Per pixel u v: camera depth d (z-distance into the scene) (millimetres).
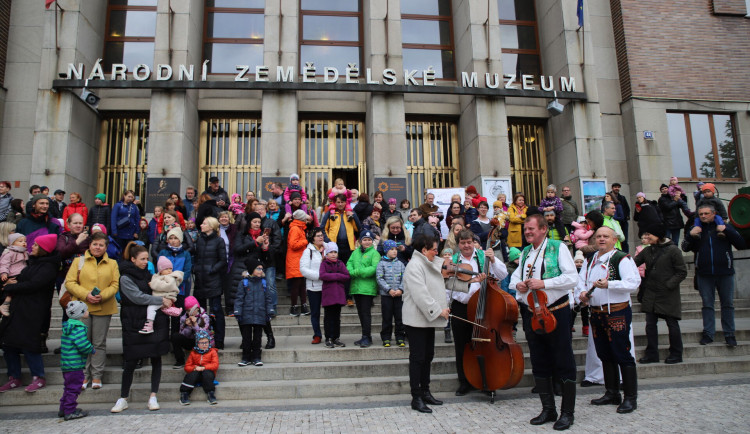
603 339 5098
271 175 11766
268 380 5828
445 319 5078
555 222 9008
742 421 4359
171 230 6578
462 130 13633
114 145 12844
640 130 13516
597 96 13023
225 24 13914
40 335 5469
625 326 4910
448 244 7086
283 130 11969
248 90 12961
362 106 13297
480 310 5082
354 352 6348
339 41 14125
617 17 14188
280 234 8281
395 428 4410
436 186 13727
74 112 11516
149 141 11484
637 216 11094
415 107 13656
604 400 5043
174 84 11570
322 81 13375
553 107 12602
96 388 5477
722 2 14445
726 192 13703
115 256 7680
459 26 13992
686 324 8078
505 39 14688
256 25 14008
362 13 14391
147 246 9656
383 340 6598
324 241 7891
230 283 7672
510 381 4797
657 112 13680
